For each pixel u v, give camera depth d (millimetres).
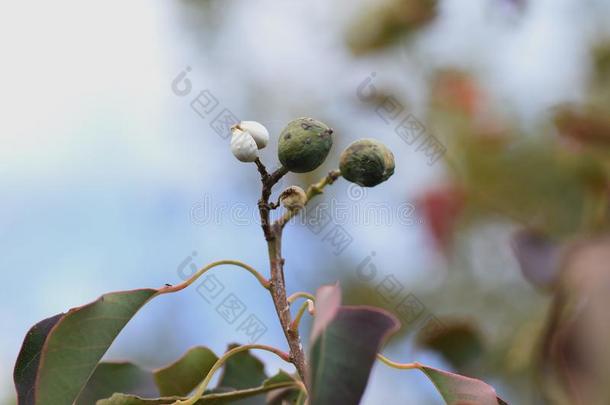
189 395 2787
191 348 2764
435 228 4887
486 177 4863
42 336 2430
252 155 2338
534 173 4684
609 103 4684
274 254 2377
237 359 2789
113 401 2459
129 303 2426
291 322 2322
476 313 4832
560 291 2115
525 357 3760
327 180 2484
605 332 1650
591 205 4258
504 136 4867
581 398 1631
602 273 1760
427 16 5176
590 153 4312
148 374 2789
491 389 2416
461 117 4965
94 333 2396
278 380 2621
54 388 2354
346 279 5254
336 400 1936
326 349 1993
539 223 4402
